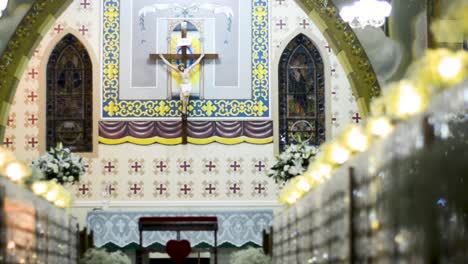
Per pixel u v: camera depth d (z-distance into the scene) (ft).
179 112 82.43
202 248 77.25
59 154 68.59
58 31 82.58
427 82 23.52
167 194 81.61
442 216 22.66
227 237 76.84
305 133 82.89
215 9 83.30
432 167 22.81
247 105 82.74
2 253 29.27
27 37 61.67
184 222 69.00
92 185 81.41
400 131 24.54
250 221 77.05
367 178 28.14
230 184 81.92
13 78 61.57
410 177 23.54
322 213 36.19
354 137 34.53
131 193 81.46
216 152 82.17
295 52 83.51
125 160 81.76
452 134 22.41
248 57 83.05
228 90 82.79
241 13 83.35
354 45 60.70
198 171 81.82
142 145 81.97
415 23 59.41
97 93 82.38
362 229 28.78
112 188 81.41
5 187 29.99
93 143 81.82
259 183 81.92
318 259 37.17
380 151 26.45
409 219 23.56
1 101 61.31
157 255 87.04
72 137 82.12
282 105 83.15
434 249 22.58
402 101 25.07
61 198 46.26
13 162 34.42
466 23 24.43
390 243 25.11
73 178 68.64
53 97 82.43
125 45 82.94
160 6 83.20
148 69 82.94
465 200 22.54
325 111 82.84
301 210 43.01
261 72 83.05
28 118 81.76
